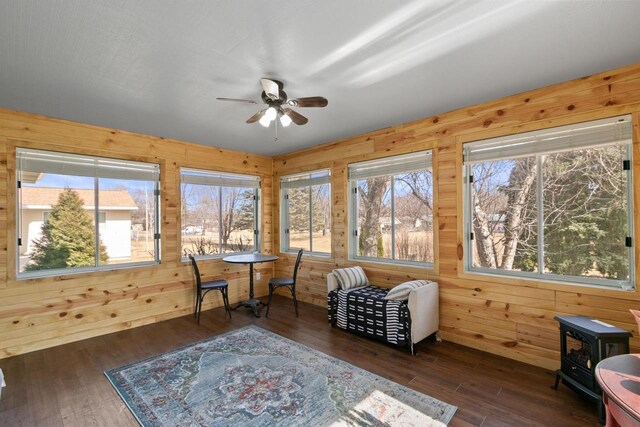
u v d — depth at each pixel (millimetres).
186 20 1767
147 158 4148
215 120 3537
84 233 3689
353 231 4469
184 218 4551
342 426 2004
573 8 1699
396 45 2061
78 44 1989
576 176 2682
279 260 5516
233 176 5160
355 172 4391
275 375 2656
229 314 4281
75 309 3506
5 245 3127
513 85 2725
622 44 2072
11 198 3170
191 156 4598
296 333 3648
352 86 2693
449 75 2510
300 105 2592
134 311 3945
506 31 1914
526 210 2955
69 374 2709
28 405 2262
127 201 4016
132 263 4039
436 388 2438
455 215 3342
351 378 2596
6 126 3154
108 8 1652
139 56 2148
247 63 2268
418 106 3213
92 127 3697
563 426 1993
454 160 3352
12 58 2146
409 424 2016
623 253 2459
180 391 2428
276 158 5551
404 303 3207
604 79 2492
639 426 1100
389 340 3217
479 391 2391
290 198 5465
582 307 2568
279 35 1931
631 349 2355
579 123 2605
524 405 2209
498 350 3021
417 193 3771
